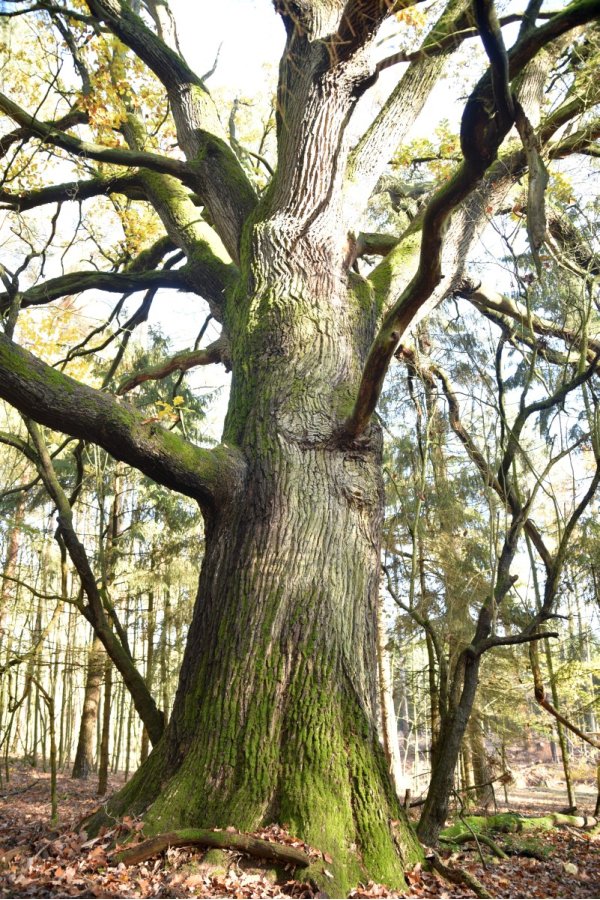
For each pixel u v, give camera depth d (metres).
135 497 16.44
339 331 6.08
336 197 6.50
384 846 4.20
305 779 4.32
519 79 6.68
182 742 4.74
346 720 4.64
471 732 11.19
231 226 7.58
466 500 11.10
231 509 5.43
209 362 8.33
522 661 11.55
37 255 7.68
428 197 8.74
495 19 3.29
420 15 6.23
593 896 5.00
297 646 4.79
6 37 8.58
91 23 7.98
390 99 7.44
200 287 7.81
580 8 3.65
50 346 10.55
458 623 9.80
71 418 4.78
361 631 5.09
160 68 8.29
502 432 5.79
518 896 4.71
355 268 7.76
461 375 7.04
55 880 3.78
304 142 6.40
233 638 4.89
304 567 5.05
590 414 5.71
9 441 7.45
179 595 15.18
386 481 11.27
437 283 4.33
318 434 5.51
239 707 4.62
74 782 13.98
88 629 19.33
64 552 9.59
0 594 13.60
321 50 6.24
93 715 16.72
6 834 6.10
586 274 5.69
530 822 8.16
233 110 10.71
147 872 3.88
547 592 5.81
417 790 17.42
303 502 5.26
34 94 9.55
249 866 3.92
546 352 7.48
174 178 8.73
